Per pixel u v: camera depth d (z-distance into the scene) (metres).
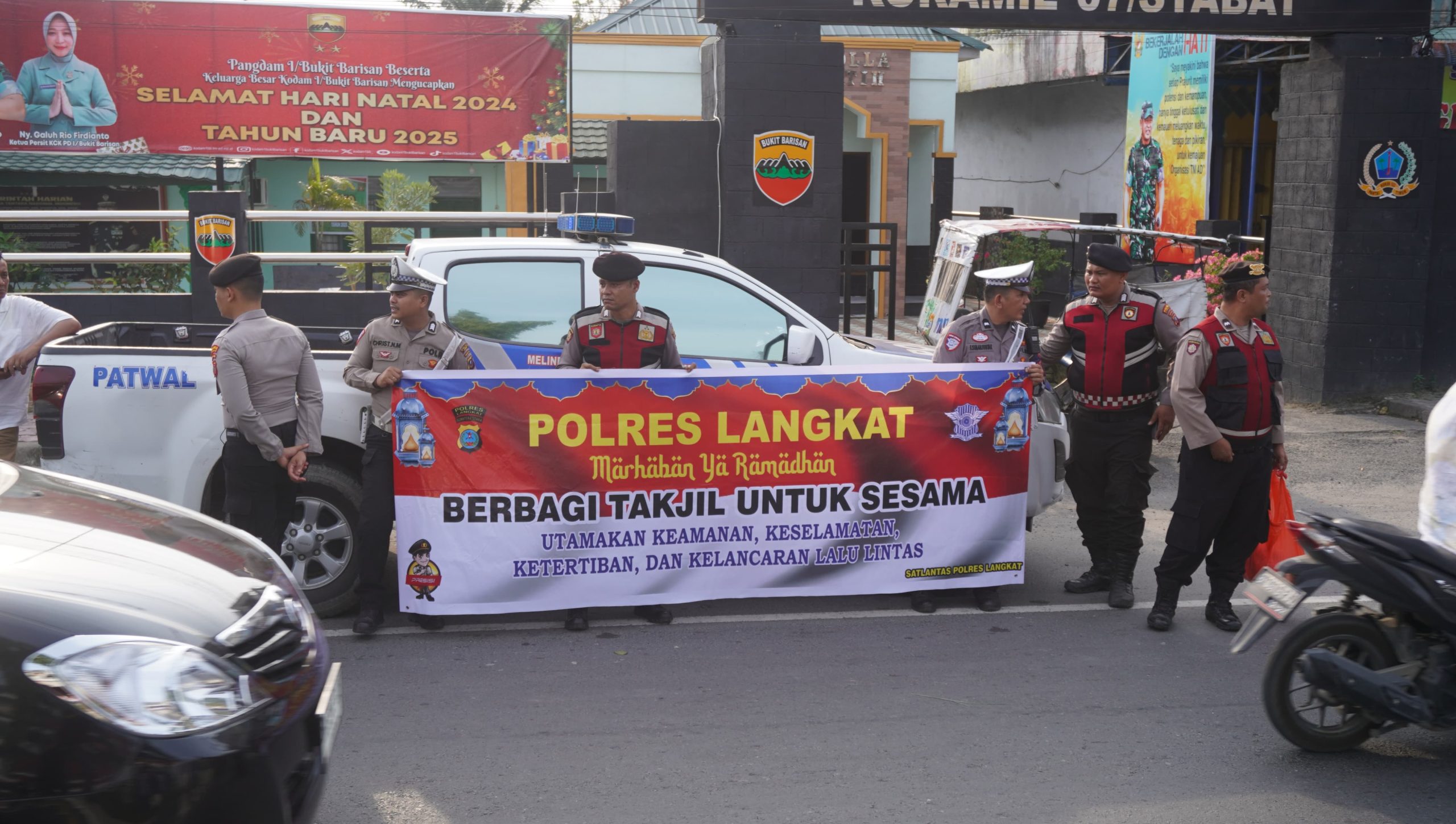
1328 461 10.10
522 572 5.95
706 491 6.06
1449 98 13.08
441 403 5.79
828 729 4.88
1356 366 12.27
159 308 11.14
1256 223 17.94
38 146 13.52
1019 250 11.84
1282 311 12.85
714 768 4.51
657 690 5.28
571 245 6.82
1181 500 6.02
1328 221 12.13
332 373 6.14
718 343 6.84
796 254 11.34
